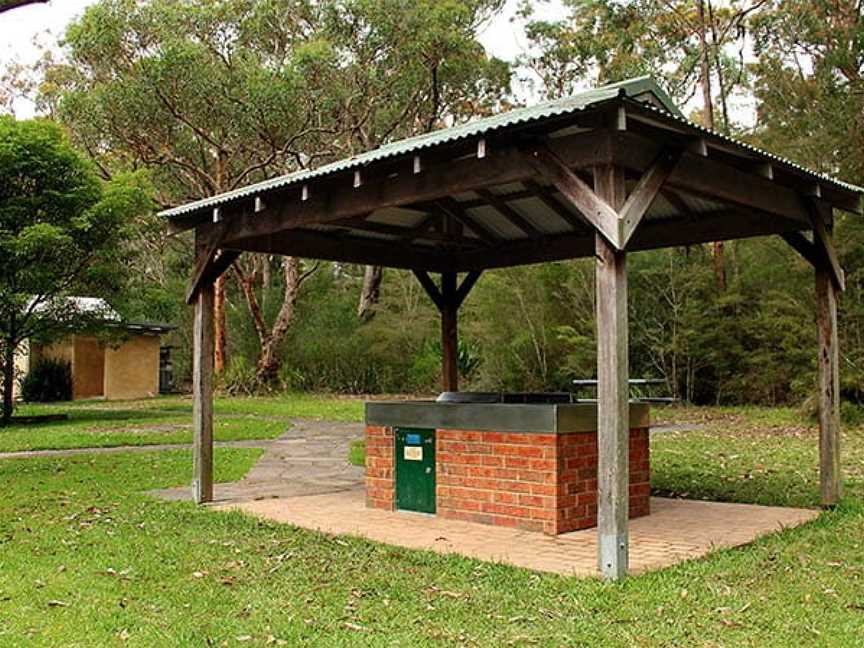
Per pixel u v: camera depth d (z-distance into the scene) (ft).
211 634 12.50
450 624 12.95
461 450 21.49
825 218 22.88
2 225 50.65
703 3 71.10
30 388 78.64
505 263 29.40
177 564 16.88
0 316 51.44
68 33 72.33
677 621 13.01
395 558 17.22
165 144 77.92
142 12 72.08
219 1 77.87
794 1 61.87
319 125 78.59
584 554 17.49
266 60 79.20
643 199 15.97
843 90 53.88
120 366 85.76
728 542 18.61
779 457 34.63
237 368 85.10
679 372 67.10
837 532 19.67
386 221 26.86
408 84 80.53
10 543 18.94
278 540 19.11
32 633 12.53
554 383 69.62
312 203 21.54
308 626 12.85
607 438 15.65
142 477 30.04
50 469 32.09
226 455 37.09
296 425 53.57
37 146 50.42
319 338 90.63
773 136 58.29
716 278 65.36
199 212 24.14
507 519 20.44
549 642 12.09
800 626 12.78
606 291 15.71
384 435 23.29
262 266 97.09
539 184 23.62
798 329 56.80
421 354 88.02
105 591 14.88
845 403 48.93
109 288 55.72
